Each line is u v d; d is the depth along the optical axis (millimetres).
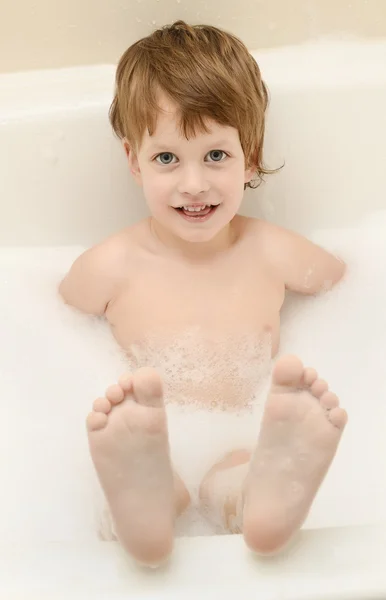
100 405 578
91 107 959
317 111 980
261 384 900
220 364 891
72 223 1044
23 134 969
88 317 991
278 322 930
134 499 575
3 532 778
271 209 1044
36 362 963
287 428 585
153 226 929
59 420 904
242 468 752
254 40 1002
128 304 908
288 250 936
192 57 824
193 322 891
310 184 1030
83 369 951
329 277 980
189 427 867
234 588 550
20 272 1053
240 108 820
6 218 1035
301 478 588
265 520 571
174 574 562
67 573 563
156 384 567
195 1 964
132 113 824
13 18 961
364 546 576
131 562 572
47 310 1009
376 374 938
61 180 1007
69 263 1061
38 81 996
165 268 907
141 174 850
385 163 1021
